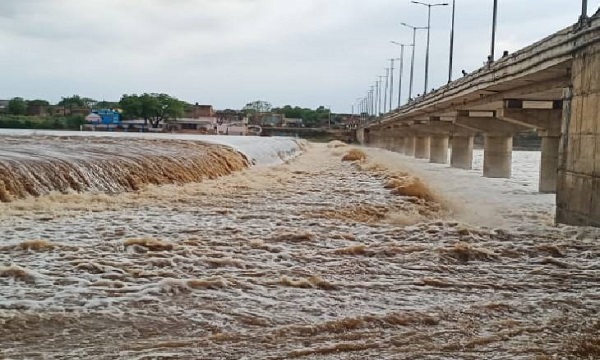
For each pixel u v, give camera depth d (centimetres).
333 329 766
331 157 6006
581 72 2025
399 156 8856
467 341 731
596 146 1833
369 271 1085
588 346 727
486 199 2895
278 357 666
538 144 14138
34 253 1105
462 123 5422
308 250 1233
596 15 1952
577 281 1066
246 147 4644
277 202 2044
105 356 657
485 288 1002
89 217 1516
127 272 1001
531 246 1336
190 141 4503
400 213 1939
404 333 759
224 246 1232
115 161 2236
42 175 1816
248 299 880
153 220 1517
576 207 1964
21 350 668
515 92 3716
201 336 728
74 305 824
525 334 763
